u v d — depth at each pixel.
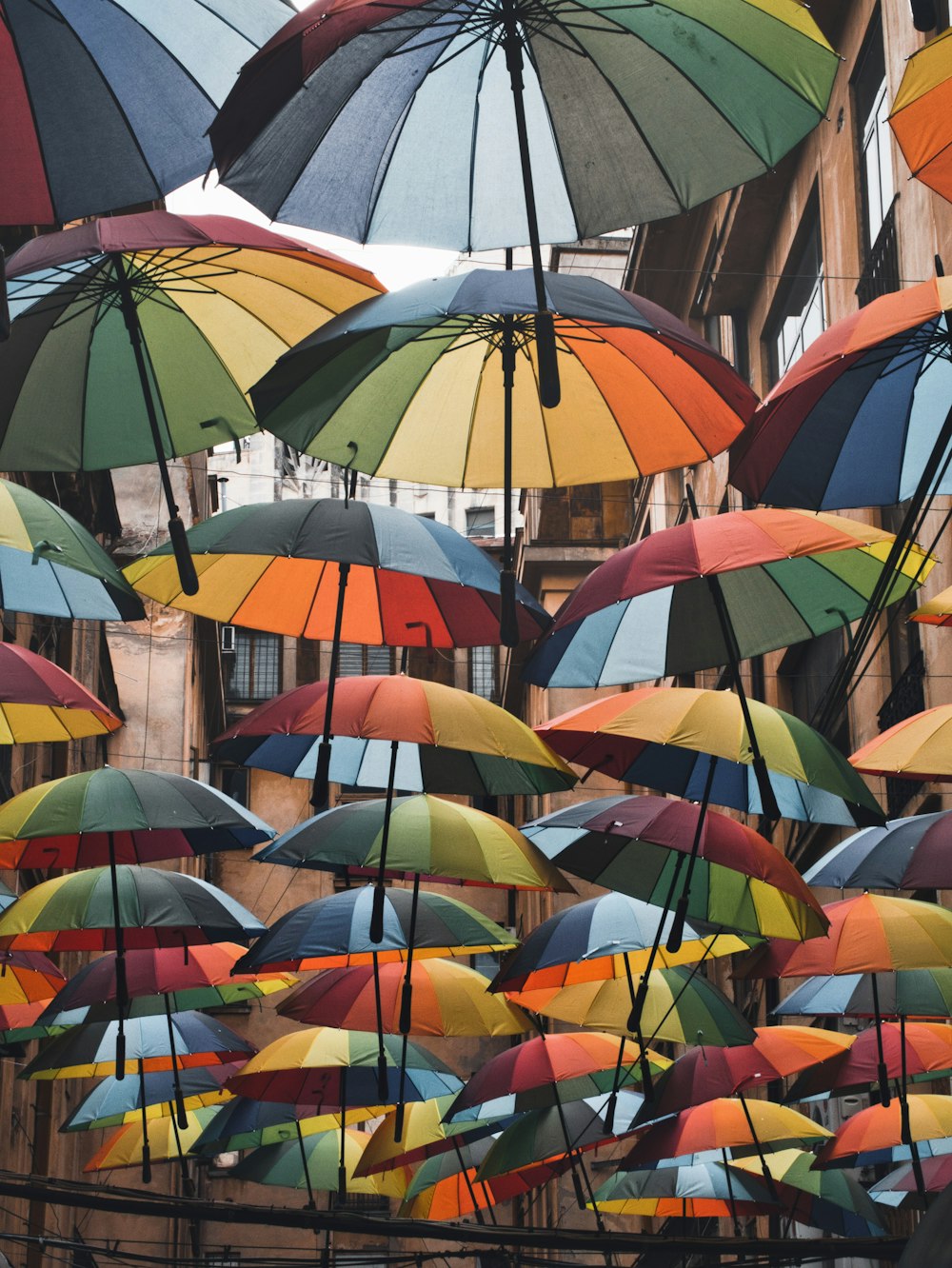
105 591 7.23
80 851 10.10
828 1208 11.98
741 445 6.45
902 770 7.41
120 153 4.71
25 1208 20.03
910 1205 11.00
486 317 5.65
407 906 10.12
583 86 5.02
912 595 13.33
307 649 41.19
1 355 5.90
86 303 5.81
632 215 5.17
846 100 16.16
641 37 4.89
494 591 7.07
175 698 29.70
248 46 4.86
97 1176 30.77
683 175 5.08
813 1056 10.24
